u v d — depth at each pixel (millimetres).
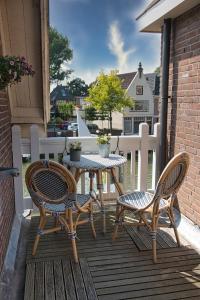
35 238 2652
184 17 3014
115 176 3100
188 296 2035
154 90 24500
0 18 2516
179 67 3160
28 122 3543
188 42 2951
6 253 2402
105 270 2320
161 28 3533
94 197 2947
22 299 2016
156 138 3588
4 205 2430
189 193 3027
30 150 3285
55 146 3402
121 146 3551
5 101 2848
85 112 23219
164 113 3391
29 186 2381
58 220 2717
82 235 2902
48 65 2965
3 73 1963
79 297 2016
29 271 2295
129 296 2033
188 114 2998
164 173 2250
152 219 2441
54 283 2154
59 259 2469
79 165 2828
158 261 2449
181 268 2355
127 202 2645
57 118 21969
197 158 2852
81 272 2293
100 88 22266
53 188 2316
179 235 2881
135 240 2793
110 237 2867
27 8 2484
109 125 22594
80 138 3455
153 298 2014
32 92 3219
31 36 2705
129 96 22719
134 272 2301
